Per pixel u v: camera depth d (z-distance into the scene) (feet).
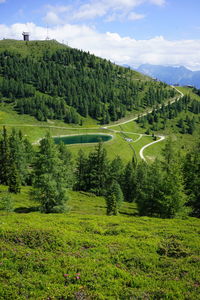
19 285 36.14
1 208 118.83
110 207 154.10
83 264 43.21
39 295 33.99
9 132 521.24
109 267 42.19
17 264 42.60
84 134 628.69
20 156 229.86
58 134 610.65
